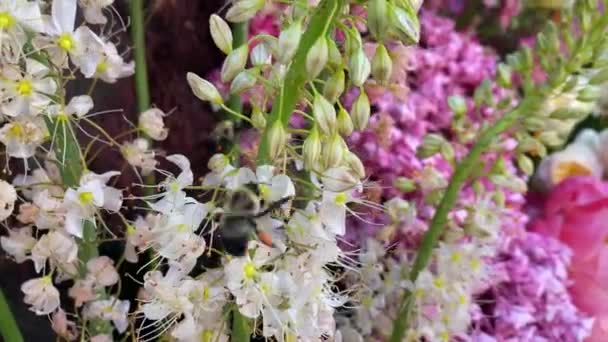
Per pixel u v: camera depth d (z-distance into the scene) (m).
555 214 0.55
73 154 0.33
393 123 0.46
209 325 0.31
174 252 0.30
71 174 0.33
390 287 0.42
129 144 0.36
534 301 0.48
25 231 0.35
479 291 0.46
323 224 0.30
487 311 0.48
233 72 0.29
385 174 0.45
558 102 0.40
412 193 0.46
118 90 0.44
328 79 0.30
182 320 0.32
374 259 0.41
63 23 0.30
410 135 0.46
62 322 0.36
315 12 0.28
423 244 0.42
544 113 0.40
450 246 0.43
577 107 0.40
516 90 0.51
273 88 0.30
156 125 0.36
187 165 0.31
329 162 0.29
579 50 0.39
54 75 0.31
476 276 0.44
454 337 0.45
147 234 0.34
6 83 0.30
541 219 0.56
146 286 0.31
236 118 0.38
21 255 0.35
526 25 0.60
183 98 0.45
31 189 0.35
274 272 0.30
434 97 0.48
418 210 0.45
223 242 0.30
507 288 0.48
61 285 0.42
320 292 0.31
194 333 0.31
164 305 0.31
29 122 0.31
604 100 0.55
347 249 0.42
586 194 0.54
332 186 0.29
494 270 0.46
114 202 0.32
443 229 0.44
